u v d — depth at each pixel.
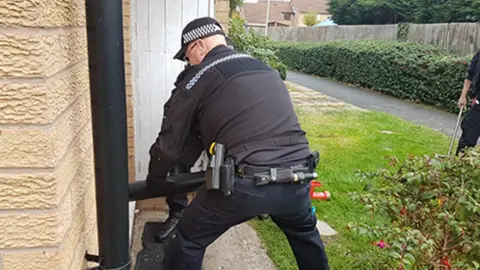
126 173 1.16
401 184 2.18
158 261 2.52
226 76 1.67
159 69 3.08
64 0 0.96
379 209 2.06
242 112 1.64
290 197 1.71
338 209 3.41
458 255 1.85
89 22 1.05
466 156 2.15
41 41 0.82
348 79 13.05
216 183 1.59
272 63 5.39
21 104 0.83
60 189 0.92
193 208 1.74
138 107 3.12
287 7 46.56
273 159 1.64
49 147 0.86
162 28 3.01
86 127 1.25
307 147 1.79
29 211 0.89
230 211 1.66
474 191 1.99
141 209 3.23
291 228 1.96
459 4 14.03
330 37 17.48
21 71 0.82
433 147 5.55
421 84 9.33
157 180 1.77
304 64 16.50
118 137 1.12
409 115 8.11
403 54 10.08
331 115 7.81
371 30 14.55
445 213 1.88
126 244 1.21
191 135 1.82
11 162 0.85
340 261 2.58
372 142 5.74
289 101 1.79
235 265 2.54
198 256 1.81
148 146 3.19
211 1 3.00
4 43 0.80
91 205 1.33
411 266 1.68
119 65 1.08
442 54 9.66
